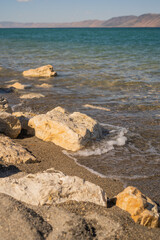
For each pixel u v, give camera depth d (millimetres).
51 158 6418
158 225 3990
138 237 3652
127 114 10516
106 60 27094
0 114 7340
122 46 45000
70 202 4168
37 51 36969
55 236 3350
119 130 8656
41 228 3447
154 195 5133
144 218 3932
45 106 11680
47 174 4621
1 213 3590
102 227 3717
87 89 15055
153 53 33312
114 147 7355
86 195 4301
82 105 11852
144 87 15258
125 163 6438
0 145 6055
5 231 3299
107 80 17250
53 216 3744
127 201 4199
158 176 5875
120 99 12844
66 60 27438
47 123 7438
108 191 5094
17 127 7523
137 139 7984
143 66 22781
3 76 19219
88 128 7570
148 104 11914
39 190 4195
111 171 6000
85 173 5789
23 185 4316
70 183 4402
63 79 17969
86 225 3648
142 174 5938
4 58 29156
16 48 42125
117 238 3557
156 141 7875
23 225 3414
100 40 65000
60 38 77125
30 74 19188
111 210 4156
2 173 5121
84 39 70500
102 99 12898
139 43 52625
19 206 3787
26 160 5832
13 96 13508
